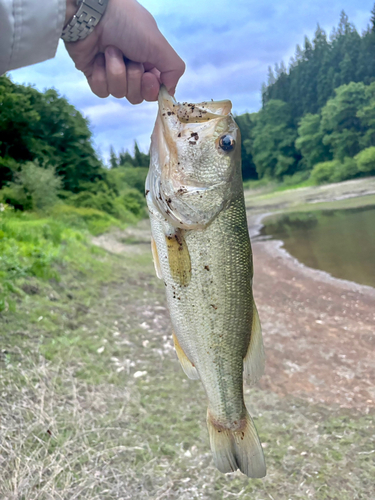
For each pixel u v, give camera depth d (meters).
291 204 6.00
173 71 0.42
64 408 0.71
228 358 0.43
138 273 1.83
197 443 0.67
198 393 0.80
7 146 4.46
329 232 2.83
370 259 1.90
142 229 4.50
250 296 0.43
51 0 0.32
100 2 0.35
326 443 0.66
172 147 0.41
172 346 1.01
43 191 3.87
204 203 0.41
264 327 1.16
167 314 1.25
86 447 0.64
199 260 0.41
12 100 4.52
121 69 0.39
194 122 0.41
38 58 0.34
